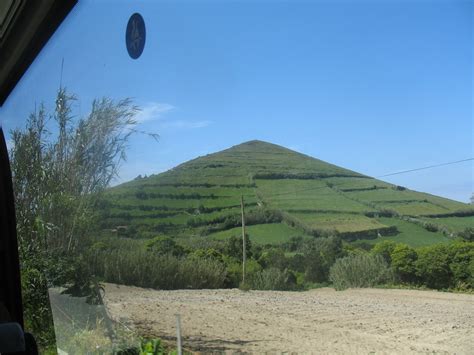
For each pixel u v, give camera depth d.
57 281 4.43
